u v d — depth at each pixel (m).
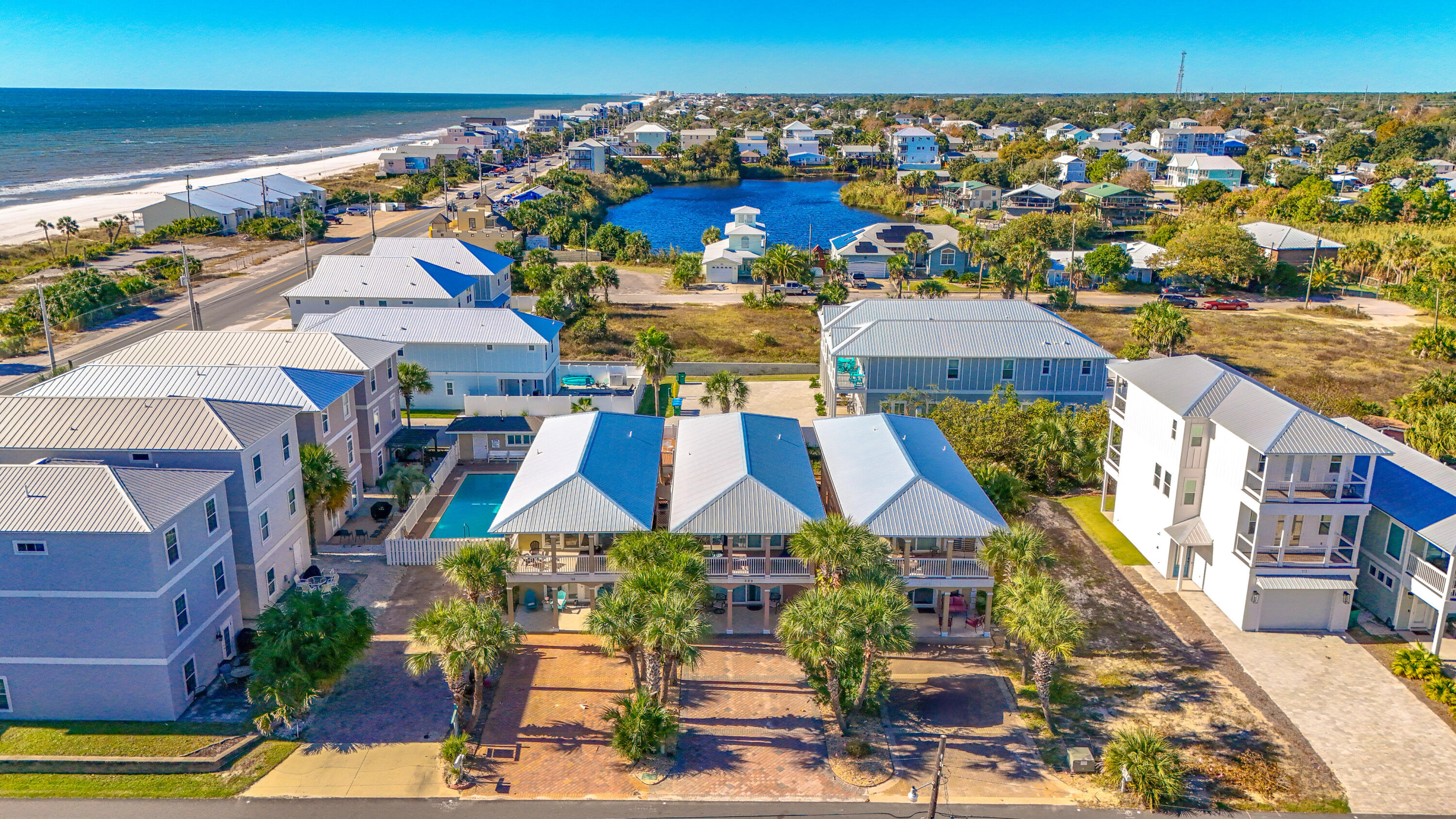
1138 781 31.64
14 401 41.16
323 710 36.22
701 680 38.78
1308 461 41.72
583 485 43.69
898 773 33.09
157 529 33.28
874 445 49.97
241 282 115.69
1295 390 77.69
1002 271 113.62
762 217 192.62
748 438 49.88
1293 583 41.28
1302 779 32.72
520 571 42.25
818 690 36.94
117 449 39.19
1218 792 32.12
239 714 35.88
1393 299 118.00
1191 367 48.69
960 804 31.56
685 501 44.06
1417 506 40.72
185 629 35.91
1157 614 44.03
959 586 41.84
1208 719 36.12
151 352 57.19
